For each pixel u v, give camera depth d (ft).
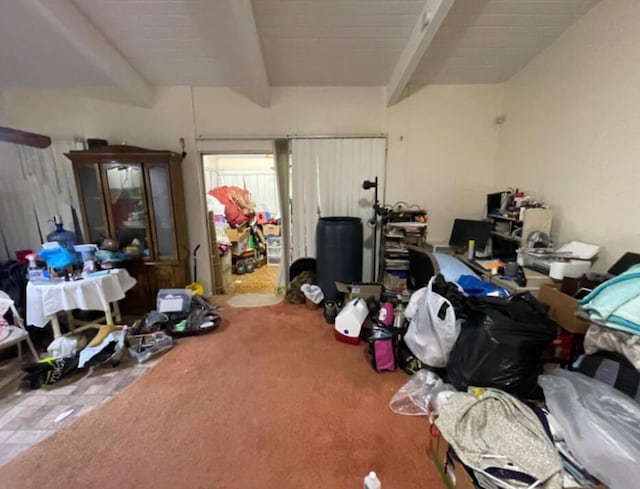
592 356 4.98
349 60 9.45
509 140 10.61
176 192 10.57
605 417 4.00
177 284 10.87
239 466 4.74
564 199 8.29
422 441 5.18
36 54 8.84
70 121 10.93
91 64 9.45
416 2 7.14
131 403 6.15
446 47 8.94
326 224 10.36
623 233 6.68
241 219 15.75
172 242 10.69
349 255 10.40
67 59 9.13
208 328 9.02
